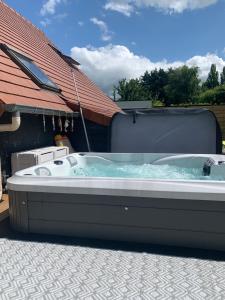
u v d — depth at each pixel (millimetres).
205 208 3494
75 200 3879
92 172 6629
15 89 6016
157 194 3582
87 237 3906
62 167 5836
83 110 8883
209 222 3508
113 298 2609
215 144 8320
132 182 3713
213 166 5773
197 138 8477
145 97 48219
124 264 3217
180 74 51781
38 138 7703
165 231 3648
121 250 3564
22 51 8945
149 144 8758
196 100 48969
